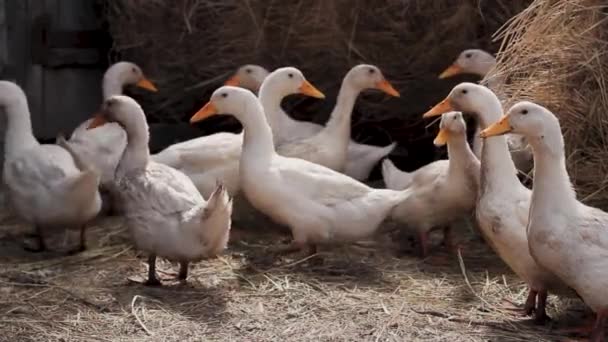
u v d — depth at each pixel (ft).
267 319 18.75
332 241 22.29
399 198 22.38
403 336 17.99
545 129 17.24
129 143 21.07
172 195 19.99
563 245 17.06
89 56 31.22
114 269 21.89
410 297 20.25
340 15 28.76
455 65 27.14
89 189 22.06
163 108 30.86
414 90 29.71
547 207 17.29
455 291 20.71
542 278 18.57
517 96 22.53
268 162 22.13
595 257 16.85
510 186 19.03
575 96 22.30
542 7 22.45
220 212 19.13
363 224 22.06
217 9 29.19
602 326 17.31
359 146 27.45
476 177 22.00
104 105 21.11
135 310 19.04
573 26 22.13
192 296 20.01
